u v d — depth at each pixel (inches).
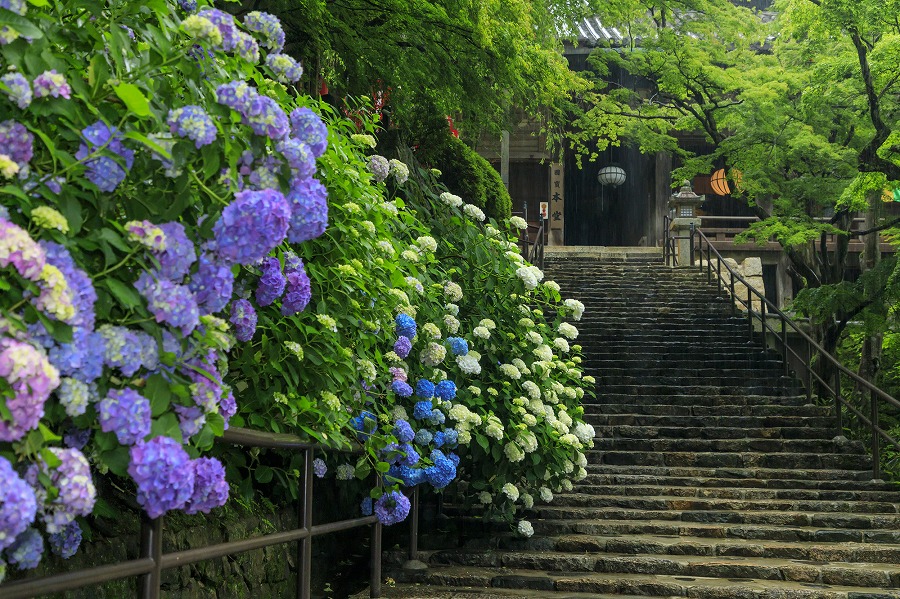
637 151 1050.7
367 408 198.4
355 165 174.6
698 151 1005.2
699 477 373.1
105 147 76.2
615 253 799.1
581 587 250.1
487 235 295.1
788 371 496.1
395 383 191.3
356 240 164.4
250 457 185.6
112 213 81.7
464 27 321.4
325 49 313.1
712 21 645.3
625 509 335.0
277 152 90.7
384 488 197.6
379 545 220.8
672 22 656.4
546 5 424.5
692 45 640.4
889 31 491.2
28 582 73.2
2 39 69.0
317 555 240.8
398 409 207.2
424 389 217.8
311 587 225.6
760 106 613.0
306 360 149.6
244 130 89.7
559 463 285.1
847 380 666.2
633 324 568.7
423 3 307.9
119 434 72.8
